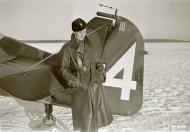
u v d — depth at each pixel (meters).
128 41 4.11
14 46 4.61
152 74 9.20
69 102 3.89
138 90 4.16
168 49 21.17
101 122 3.65
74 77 3.51
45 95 3.64
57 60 4.06
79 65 3.54
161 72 9.59
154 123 4.59
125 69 4.13
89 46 3.59
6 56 4.34
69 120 4.85
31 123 4.75
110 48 3.95
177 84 7.56
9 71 3.82
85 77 3.55
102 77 3.64
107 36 3.94
